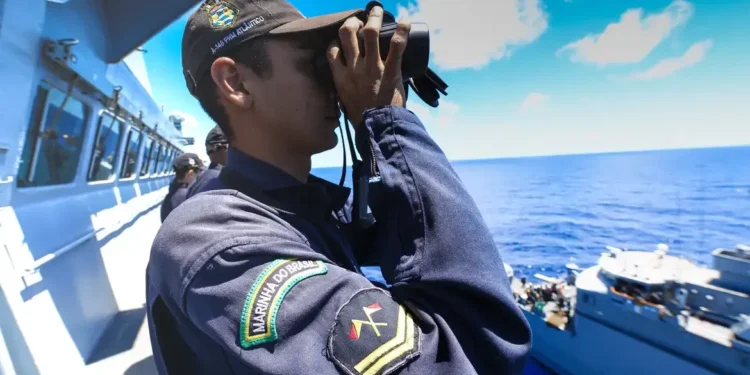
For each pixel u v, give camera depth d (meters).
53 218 3.62
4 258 2.60
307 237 0.92
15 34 2.41
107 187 5.93
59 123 3.59
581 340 6.59
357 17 0.94
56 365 2.90
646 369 5.42
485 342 0.77
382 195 0.86
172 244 0.79
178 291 0.76
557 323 7.27
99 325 4.18
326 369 0.66
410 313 0.77
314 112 0.96
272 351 0.67
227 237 0.74
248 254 0.72
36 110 3.03
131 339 4.14
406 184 0.84
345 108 0.97
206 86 0.98
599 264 6.74
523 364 0.80
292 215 0.91
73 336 3.44
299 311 0.69
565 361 6.95
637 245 25.67
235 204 0.84
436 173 0.85
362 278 0.80
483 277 0.77
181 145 16.36
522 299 8.30
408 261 0.80
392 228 0.86
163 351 0.92
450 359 0.70
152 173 11.59
